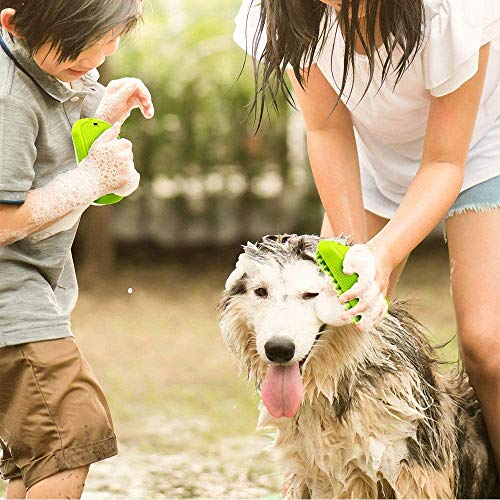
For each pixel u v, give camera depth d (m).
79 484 3.55
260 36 3.99
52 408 3.51
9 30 3.44
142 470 6.09
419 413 3.82
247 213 13.70
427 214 3.76
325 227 4.63
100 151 3.50
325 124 4.41
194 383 8.63
